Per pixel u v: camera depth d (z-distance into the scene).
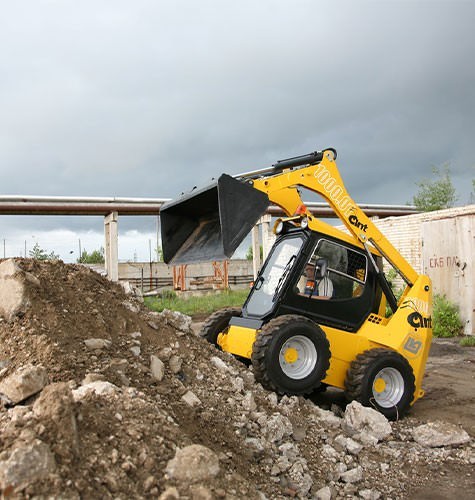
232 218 5.14
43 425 2.60
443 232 12.16
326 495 3.61
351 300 5.95
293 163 6.21
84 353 3.94
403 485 3.99
